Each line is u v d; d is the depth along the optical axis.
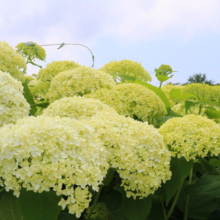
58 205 1.02
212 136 1.21
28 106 1.38
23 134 1.05
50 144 1.04
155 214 1.21
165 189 1.17
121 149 1.13
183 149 1.20
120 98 1.51
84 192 1.04
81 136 1.11
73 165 1.04
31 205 1.02
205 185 1.18
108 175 1.17
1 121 1.29
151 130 1.20
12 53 1.77
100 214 1.20
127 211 1.13
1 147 1.04
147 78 2.08
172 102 2.14
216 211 1.28
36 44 2.18
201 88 1.56
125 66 1.98
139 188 1.13
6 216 1.04
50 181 1.02
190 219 1.26
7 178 1.02
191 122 1.24
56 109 1.38
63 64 1.96
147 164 1.14
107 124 1.19
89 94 1.58
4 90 1.30
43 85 1.94
